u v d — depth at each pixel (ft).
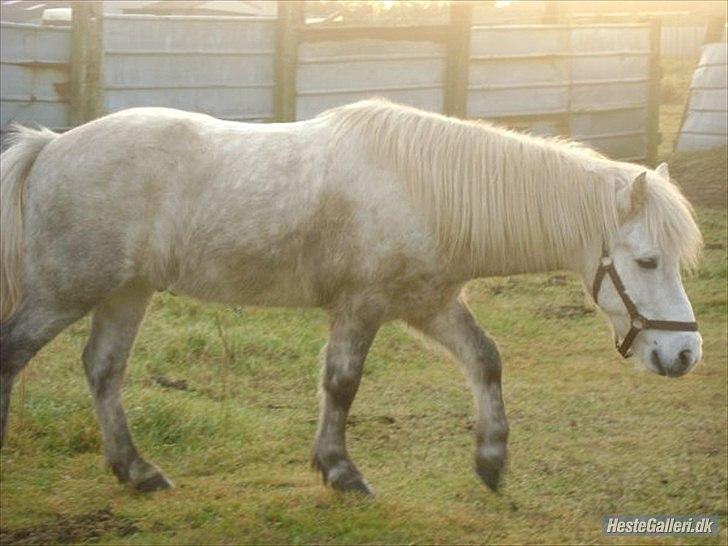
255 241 20.17
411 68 50.93
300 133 20.74
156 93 44.37
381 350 31.89
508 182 20.34
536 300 38.37
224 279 20.53
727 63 63.87
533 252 20.67
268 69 47.24
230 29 45.75
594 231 20.42
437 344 21.38
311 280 20.49
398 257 20.10
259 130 20.85
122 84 43.47
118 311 21.24
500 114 54.75
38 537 18.92
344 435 20.77
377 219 19.97
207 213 20.18
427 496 21.50
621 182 20.44
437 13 66.95
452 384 29.53
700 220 49.52
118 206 19.85
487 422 21.20
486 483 21.30
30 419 24.07
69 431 23.62
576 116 57.67
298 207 20.11
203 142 20.51
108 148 20.04
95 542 18.76
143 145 20.13
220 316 33.17
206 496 20.97
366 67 49.60
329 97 48.85
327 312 20.83
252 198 20.13
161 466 22.85
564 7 62.69
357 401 27.91
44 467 22.36
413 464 23.43
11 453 22.85
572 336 34.47
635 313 20.20
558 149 20.85
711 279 40.60
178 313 33.04
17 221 20.52
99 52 42.06
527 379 30.14
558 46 56.03
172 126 20.48
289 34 46.83
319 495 20.83
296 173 20.22
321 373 20.89
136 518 19.77
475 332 21.26
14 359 19.88
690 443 25.20
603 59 58.13
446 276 20.56
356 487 20.61
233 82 46.26
